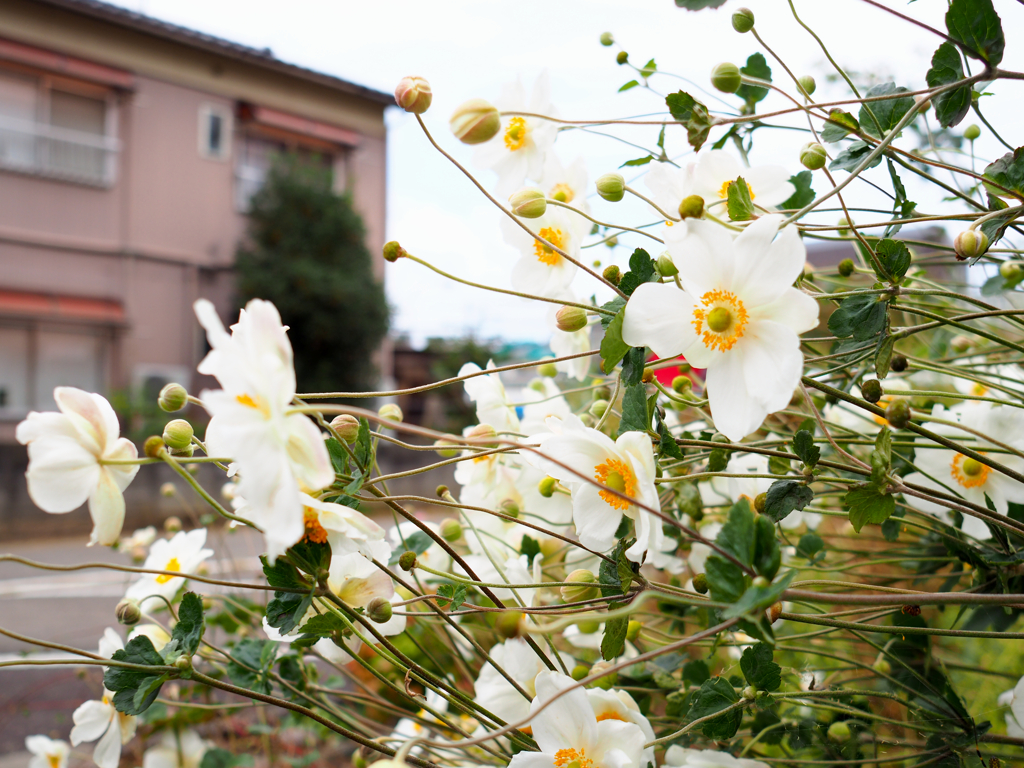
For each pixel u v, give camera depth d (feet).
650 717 4.06
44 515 26.66
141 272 38.86
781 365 2.56
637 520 2.87
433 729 5.02
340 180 46.91
